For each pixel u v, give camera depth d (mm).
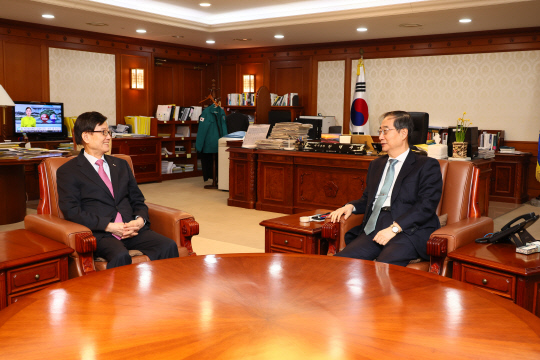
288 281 1757
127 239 2861
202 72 10797
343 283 1737
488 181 5344
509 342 1270
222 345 1240
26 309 1484
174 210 2984
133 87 9117
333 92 9422
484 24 7148
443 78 8266
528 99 7586
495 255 2293
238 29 7887
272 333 1313
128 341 1263
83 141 2902
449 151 5062
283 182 6133
